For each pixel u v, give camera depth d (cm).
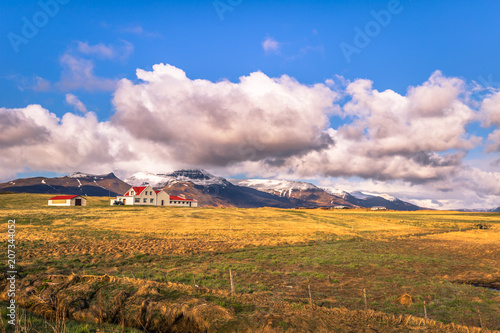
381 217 10788
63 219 6556
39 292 1332
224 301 1226
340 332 1024
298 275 2539
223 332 1012
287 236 5484
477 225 8331
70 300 1255
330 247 4309
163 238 4712
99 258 2998
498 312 1667
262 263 3056
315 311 1186
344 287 2184
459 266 3025
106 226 5869
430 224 8575
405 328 1107
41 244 3634
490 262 3262
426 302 1844
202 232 5519
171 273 2475
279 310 1178
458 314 1633
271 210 12488
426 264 3106
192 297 1227
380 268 2881
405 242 5078
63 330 995
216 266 2822
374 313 1218
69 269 2439
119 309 1190
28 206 9994
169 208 10500
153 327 1110
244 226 6750
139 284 1339
